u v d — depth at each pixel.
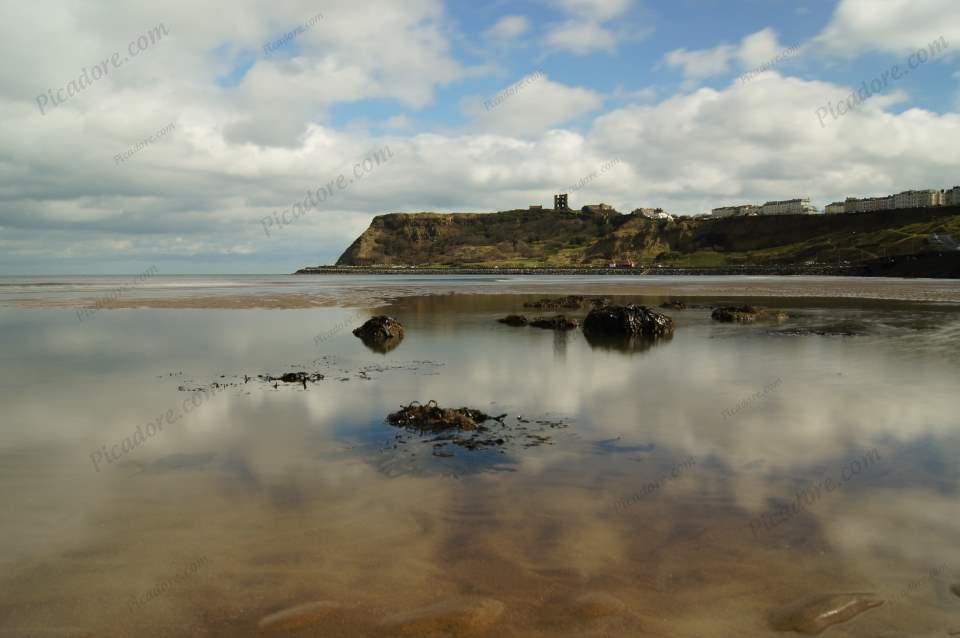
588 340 18.52
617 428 8.55
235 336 19.56
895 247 125.50
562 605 4.17
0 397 10.53
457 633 3.87
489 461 7.16
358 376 12.68
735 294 45.00
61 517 5.59
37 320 24.58
